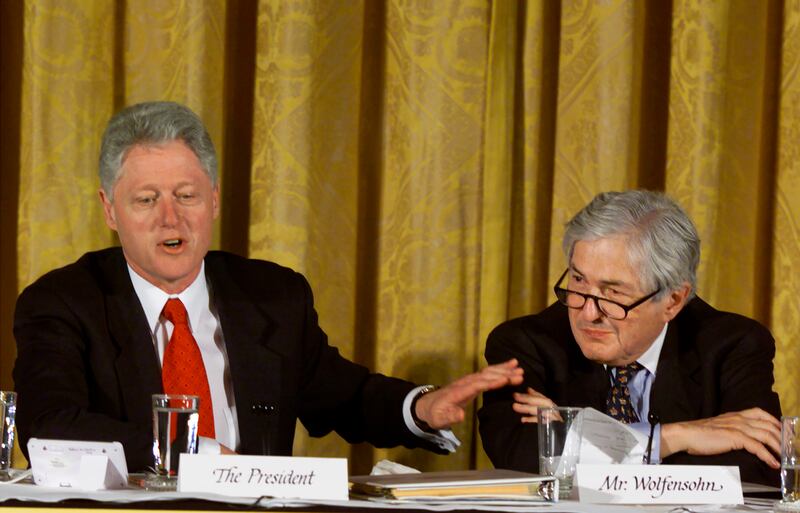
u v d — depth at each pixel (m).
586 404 9.00
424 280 11.57
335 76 11.72
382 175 11.80
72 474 6.02
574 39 11.79
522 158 12.09
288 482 5.96
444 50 11.58
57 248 11.22
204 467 5.94
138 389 8.26
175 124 8.39
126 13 11.45
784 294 11.90
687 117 11.81
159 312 8.64
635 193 8.68
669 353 9.10
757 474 8.01
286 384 8.93
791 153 11.88
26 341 8.23
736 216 12.17
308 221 11.47
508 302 12.10
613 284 8.52
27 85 11.23
